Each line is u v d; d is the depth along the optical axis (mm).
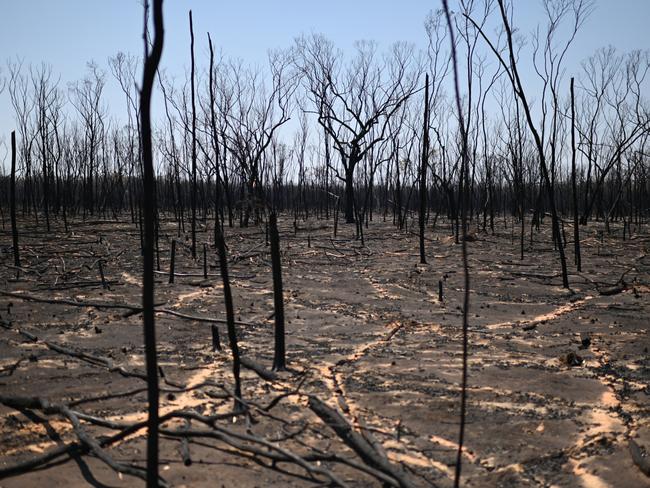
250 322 9719
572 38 16391
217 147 5957
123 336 8570
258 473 4473
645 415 5676
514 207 33031
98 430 5203
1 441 4957
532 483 4402
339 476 4434
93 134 35281
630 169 30625
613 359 7605
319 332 9125
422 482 4367
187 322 9516
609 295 12117
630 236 22594
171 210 36375
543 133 15969
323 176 40406
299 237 23156
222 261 5641
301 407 5797
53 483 4270
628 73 29531
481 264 16438
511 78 11539
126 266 15445
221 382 6527
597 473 4539
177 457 4688
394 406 5887
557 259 17234
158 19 3119
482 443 5059
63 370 6879
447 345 8367
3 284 12547
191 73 7363
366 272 15148
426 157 16453
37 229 24969
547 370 7168
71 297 11328
